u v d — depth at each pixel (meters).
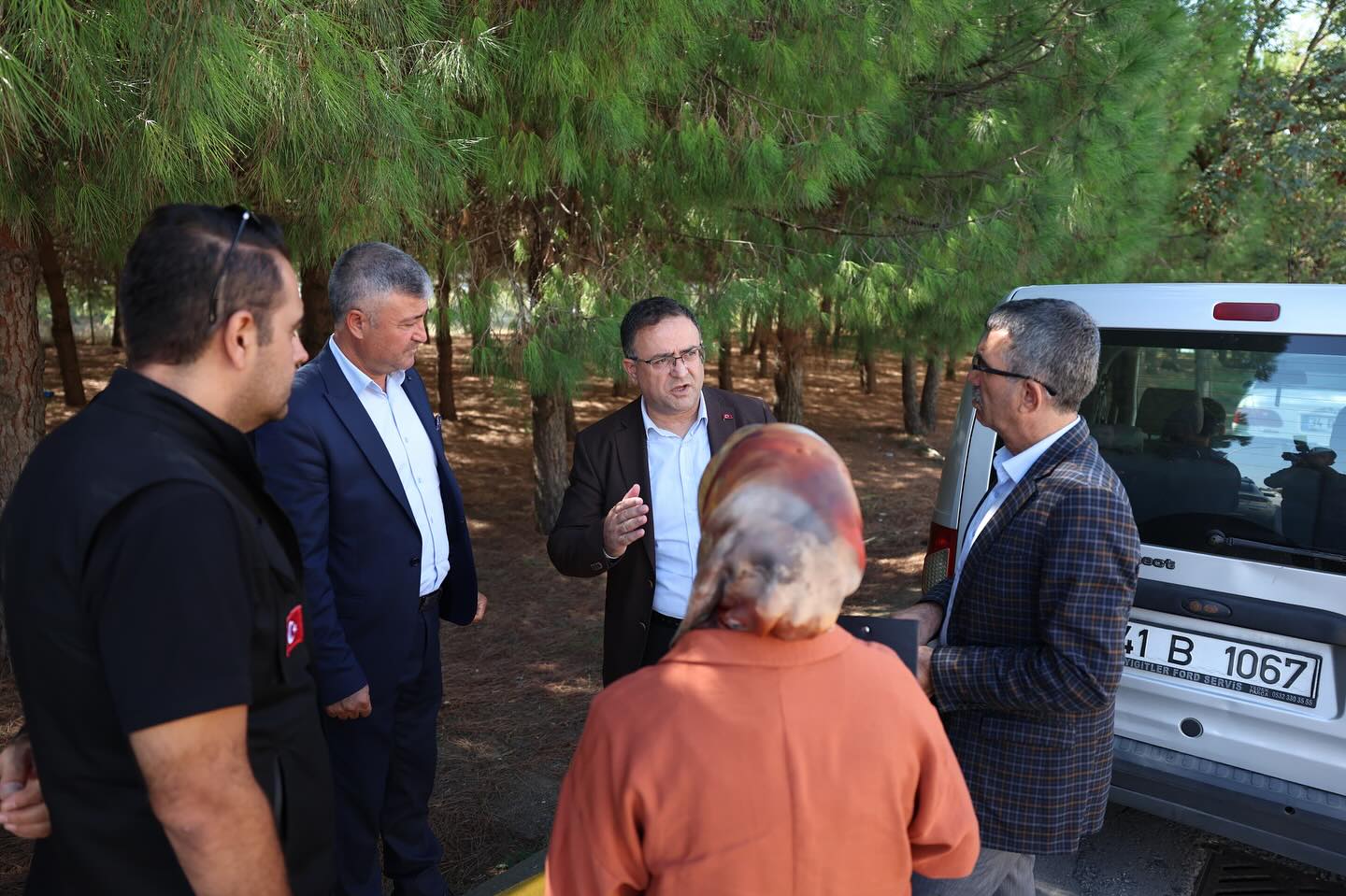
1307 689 2.52
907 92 6.05
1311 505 2.55
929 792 1.10
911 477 11.04
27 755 1.31
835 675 1.04
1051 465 1.80
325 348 2.42
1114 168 5.96
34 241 3.40
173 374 1.25
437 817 3.30
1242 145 10.49
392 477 2.38
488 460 10.94
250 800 1.17
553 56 3.46
